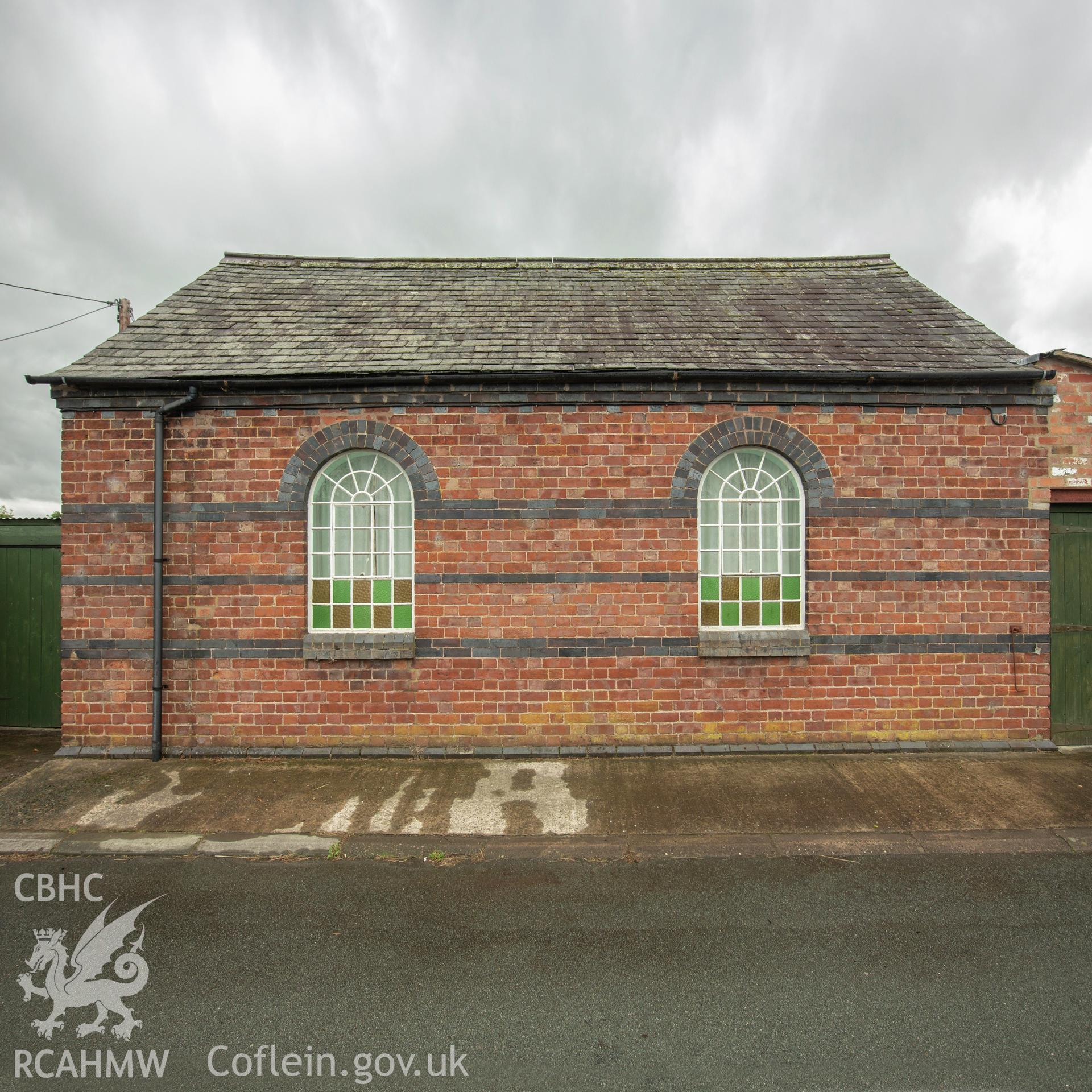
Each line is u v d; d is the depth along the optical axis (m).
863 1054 2.60
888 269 8.39
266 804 4.95
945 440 6.11
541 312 7.24
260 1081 2.49
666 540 6.10
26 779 5.43
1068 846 4.30
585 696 6.05
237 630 6.05
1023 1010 2.83
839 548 6.09
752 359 6.25
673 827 4.58
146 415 6.08
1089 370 6.07
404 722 6.04
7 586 7.01
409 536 6.24
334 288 7.84
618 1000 2.90
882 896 3.73
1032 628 6.10
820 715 6.06
